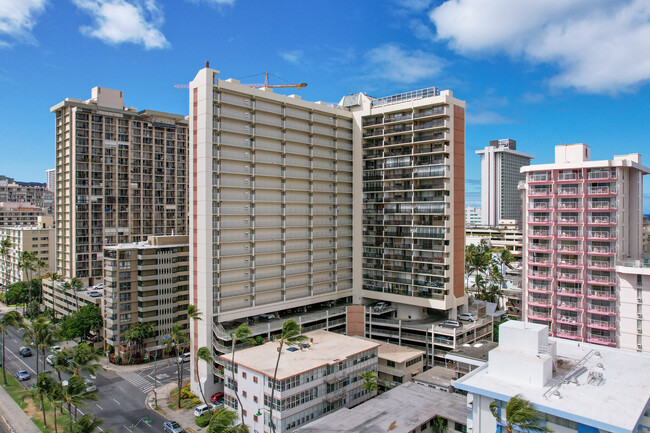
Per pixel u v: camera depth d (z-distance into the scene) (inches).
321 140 3991.1
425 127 3796.8
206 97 3179.1
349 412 2479.1
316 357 2770.7
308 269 3890.3
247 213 3462.1
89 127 5777.6
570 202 3489.2
